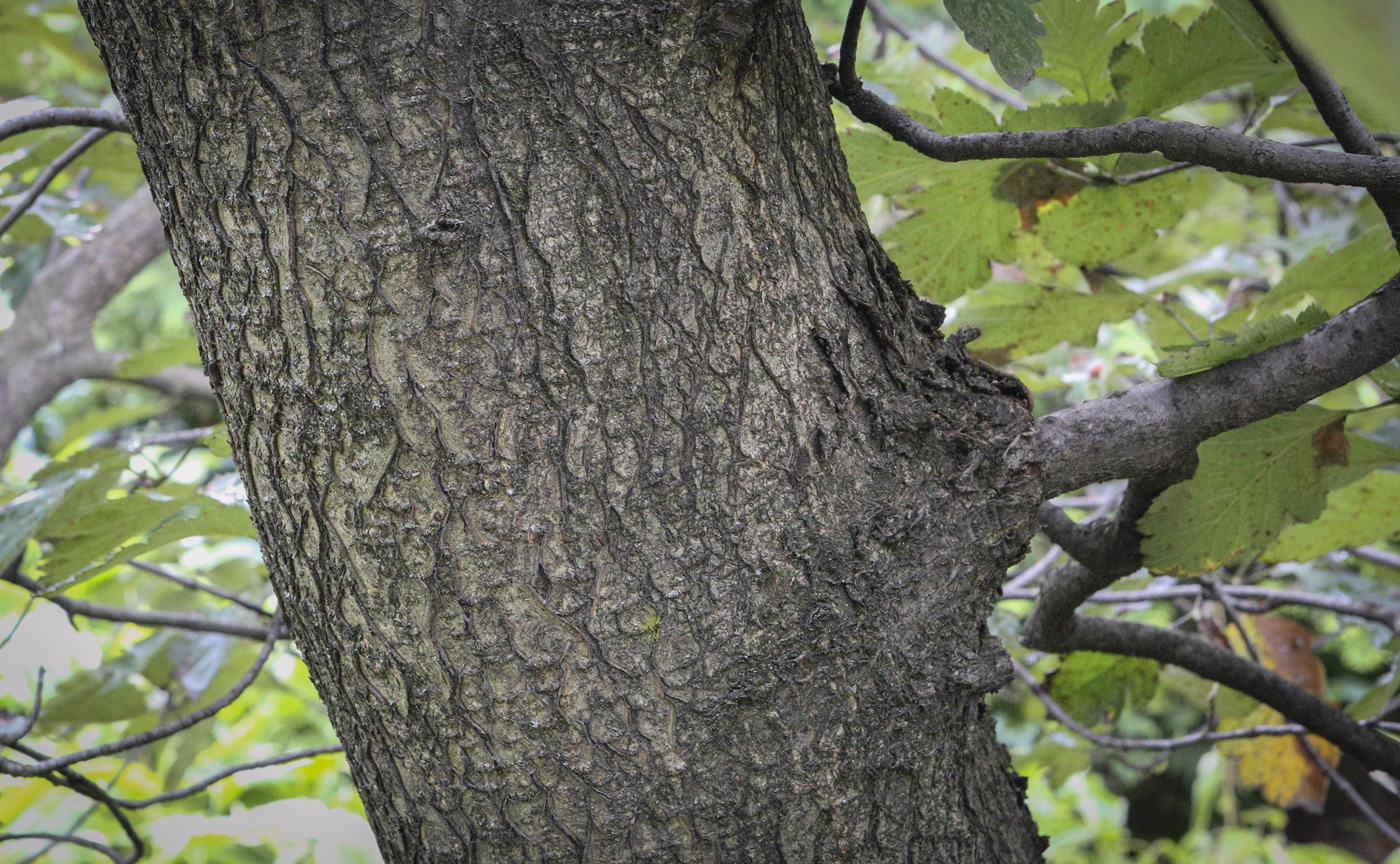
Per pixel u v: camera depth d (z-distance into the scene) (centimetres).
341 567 81
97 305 235
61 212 167
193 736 187
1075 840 356
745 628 81
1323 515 129
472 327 76
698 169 78
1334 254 121
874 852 88
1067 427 91
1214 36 106
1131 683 158
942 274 133
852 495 84
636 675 81
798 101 84
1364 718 137
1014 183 121
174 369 288
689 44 75
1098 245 130
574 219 75
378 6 72
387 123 73
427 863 88
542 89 74
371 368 76
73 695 172
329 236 74
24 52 305
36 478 141
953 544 86
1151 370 204
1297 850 384
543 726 81
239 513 118
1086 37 113
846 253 88
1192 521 107
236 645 186
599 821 83
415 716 83
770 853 85
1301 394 88
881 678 85
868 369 86
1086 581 119
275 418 79
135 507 117
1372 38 26
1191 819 459
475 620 79
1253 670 132
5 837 133
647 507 79
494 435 77
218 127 73
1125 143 83
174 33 72
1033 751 198
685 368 78
